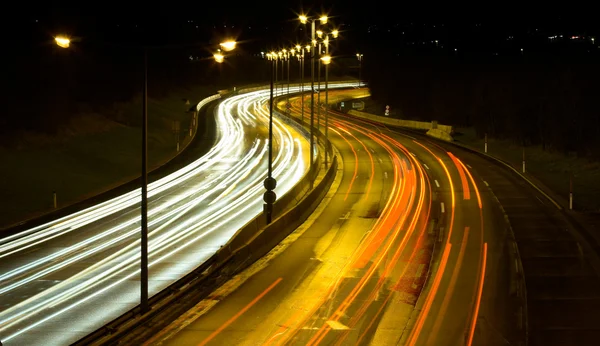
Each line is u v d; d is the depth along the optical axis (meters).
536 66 92.06
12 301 22.52
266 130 85.44
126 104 91.38
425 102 111.12
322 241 30.55
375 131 82.50
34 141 57.72
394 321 19.00
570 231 31.36
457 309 20.11
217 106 114.44
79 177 51.69
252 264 26.55
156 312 19.44
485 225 33.09
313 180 44.59
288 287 23.00
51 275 25.81
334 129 84.88
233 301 21.41
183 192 46.53
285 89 149.50
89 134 67.44
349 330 18.27
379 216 36.16
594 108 63.00
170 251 29.33
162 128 83.69
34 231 34.56
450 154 62.12
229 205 41.06
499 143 71.56
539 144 68.25
